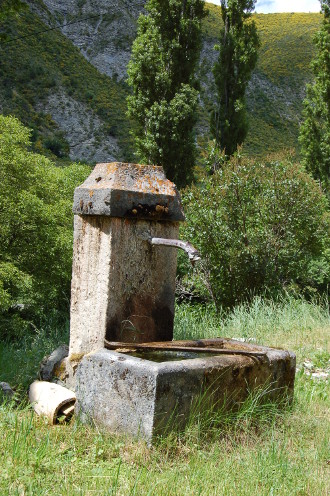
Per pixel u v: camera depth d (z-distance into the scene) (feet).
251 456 11.28
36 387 13.56
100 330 13.47
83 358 12.62
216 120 57.93
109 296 13.34
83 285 14.06
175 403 11.39
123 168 13.71
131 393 11.44
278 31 232.53
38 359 19.04
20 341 30.94
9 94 155.43
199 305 34.91
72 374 14.03
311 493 10.05
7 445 10.82
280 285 33.45
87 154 144.87
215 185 34.96
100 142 151.53
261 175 34.63
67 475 9.89
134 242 13.74
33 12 224.33
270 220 33.65
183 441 11.43
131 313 13.78
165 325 14.40
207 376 12.02
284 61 202.69
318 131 59.82
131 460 10.63
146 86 52.80
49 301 37.35
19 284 35.53
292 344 23.44
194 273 34.60
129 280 13.71
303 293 38.06
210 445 11.61
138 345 12.91
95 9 250.37
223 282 33.86
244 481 10.19
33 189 36.96
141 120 53.16
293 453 11.76
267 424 12.98
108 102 173.88
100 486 9.50
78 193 14.03
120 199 13.25
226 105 57.88
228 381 12.51
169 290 14.43
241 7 58.54
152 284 14.11
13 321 32.65
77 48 211.41
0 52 171.12
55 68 180.55
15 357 19.93
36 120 150.71
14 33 184.14
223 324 28.58
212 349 13.06
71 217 39.40
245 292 33.53
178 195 14.32
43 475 9.83
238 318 28.22
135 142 53.93
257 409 12.98
